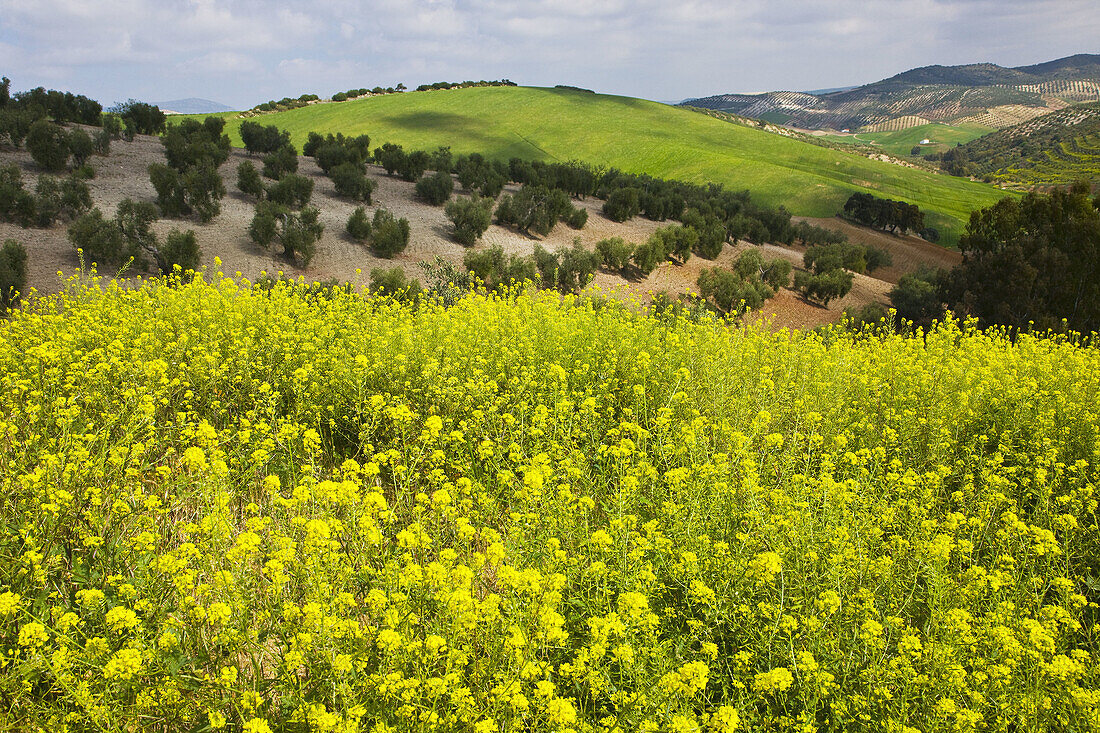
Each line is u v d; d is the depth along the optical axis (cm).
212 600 374
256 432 612
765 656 400
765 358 1037
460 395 726
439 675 362
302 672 391
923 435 788
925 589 474
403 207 3872
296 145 8594
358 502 466
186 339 795
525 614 371
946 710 342
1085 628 468
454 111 11194
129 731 330
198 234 2819
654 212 4866
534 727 331
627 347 911
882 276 5022
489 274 2845
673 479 533
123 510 461
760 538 495
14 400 668
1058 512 604
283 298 1128
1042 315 2486
